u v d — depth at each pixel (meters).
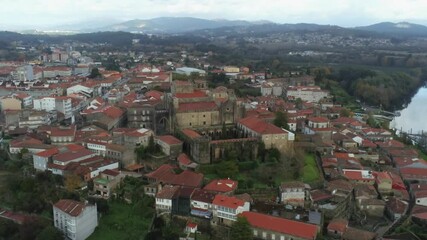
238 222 166.12
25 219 175.12
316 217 183.25
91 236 173.12
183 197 183.50
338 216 198.00
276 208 191.25
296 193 199.38
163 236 168.62
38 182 199.75
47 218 180.88
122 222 180.25
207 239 168.88
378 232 193.25
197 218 178.75
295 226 168.12
